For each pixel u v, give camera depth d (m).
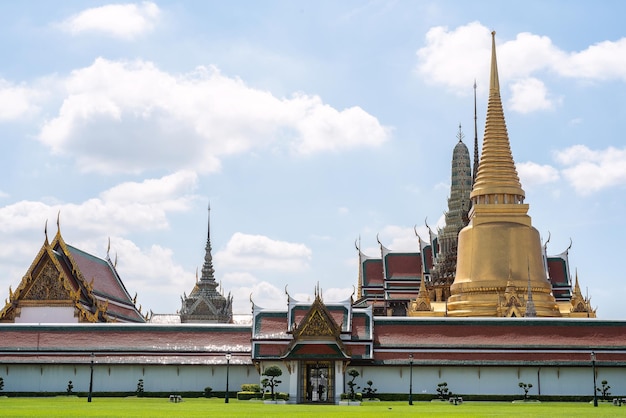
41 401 86.88
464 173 180.25
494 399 97.50
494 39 137.25
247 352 101.25
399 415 61.41
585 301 131.12
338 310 101.19
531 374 99.12
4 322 118.75
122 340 102.94
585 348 99.88
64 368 101.75
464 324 102.56
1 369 102.12
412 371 99.31
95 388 101.19
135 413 61.03
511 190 131.88
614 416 61.31
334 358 93.62
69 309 118.88
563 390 99.00
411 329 102.06
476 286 127.69
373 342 99.69
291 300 101.38
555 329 102.19
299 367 95.19
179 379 101.12
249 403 85.94
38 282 119.88
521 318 103.31
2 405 75.25
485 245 129.38
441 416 60.09
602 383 96.25
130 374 101.31
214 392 99.81
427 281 159.00
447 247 164.38
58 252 123.50
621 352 99.50
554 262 154.75
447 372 99.31
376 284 163.88
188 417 55.91
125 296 142.88
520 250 128.62
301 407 76.88
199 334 103.62
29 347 102.25
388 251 164.75
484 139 135.88
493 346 99.94
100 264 138.38
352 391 92.81
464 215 167.88
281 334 99.88
